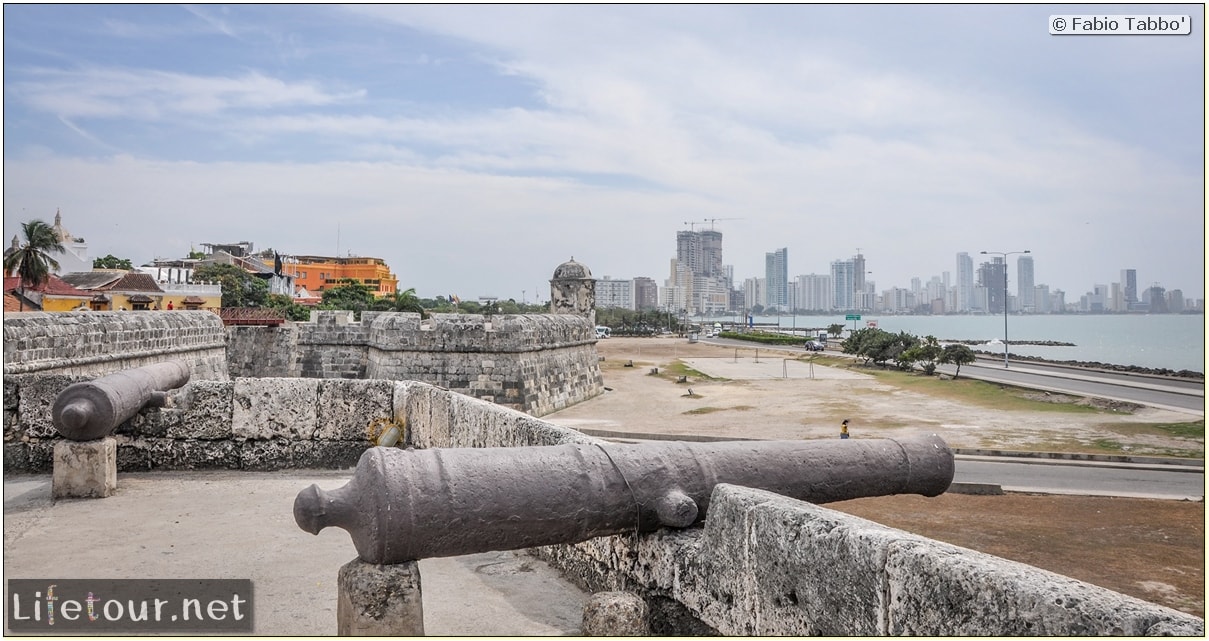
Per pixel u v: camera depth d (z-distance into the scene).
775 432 23.92
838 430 24.41
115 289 49.69
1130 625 2.29
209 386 8.77
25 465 8.42
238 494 7.72
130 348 16.78
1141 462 19.16
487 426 6.77
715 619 4.04
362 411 8.94
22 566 5.62
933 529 12.76
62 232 57.66
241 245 103.38
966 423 25.92
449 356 25.61
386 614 3.98
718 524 4.05
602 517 4.36
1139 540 12.05
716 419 27.22
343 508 4.02
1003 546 11.73
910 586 2.89
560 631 4.61
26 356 12.58
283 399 8.86
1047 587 2.52
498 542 4.18
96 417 7.46
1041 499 15.16
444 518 4.01
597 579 5.21
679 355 62.97
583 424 25.81
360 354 27.52
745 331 112.06
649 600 4.58
